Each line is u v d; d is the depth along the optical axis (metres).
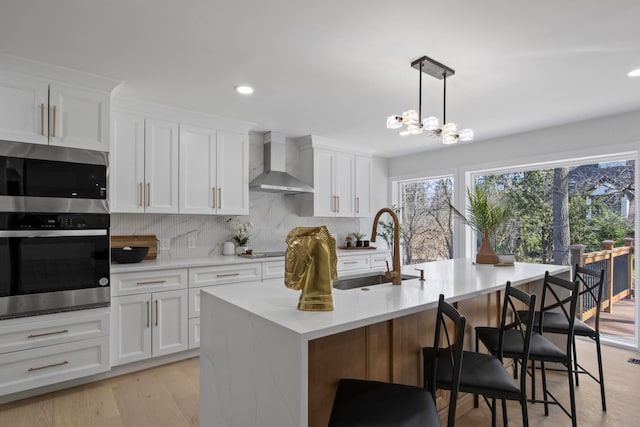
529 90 2.74
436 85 2.66
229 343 1.64
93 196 2.52
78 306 2.47
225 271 3.28
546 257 3.96
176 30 1.90
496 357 1.87
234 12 1.74
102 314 2.55
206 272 3.17
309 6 1.69
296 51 2.14
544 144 3.84
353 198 4.68
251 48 2.10
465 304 2.26
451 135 2.46
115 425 2.10
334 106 3.14
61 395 2.45
